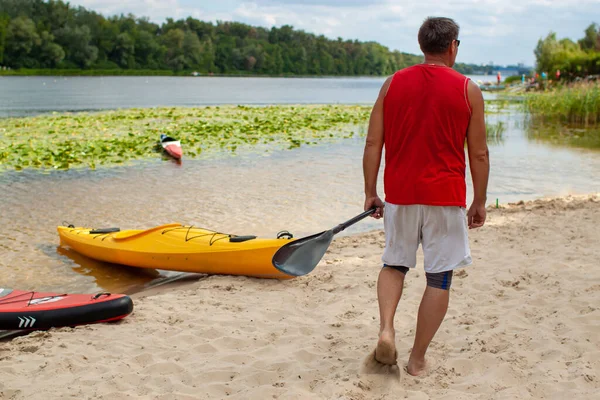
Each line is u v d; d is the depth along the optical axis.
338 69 163.00
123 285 5.80
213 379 3.35
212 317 4.43
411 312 4.41
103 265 6.36
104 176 10.73
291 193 9.39
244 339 3.94
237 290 5.24
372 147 3.19
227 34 155.62
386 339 2.95
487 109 27.61
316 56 158.12
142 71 117.00
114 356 3.71
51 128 17.92
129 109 26.59
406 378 3.18
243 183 10.16
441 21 3.08
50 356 3.70
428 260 3.08
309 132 17.72
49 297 4.61
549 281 4.91
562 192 9.49
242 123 19.67
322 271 5.60
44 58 102.25
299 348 3.76
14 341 4.03
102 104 31.33
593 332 3.73
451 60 3.14
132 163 12.10
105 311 4.34
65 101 33.78
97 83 69.50
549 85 41.94
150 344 3.91
